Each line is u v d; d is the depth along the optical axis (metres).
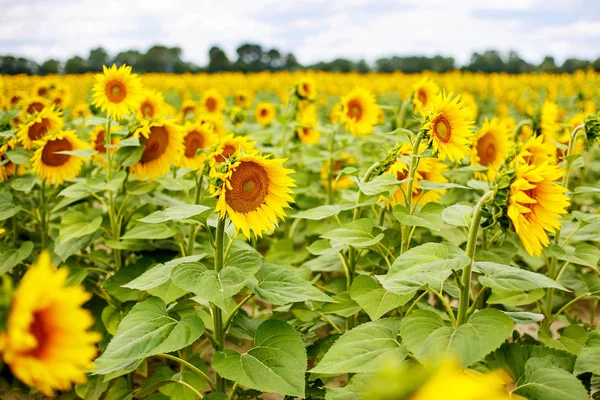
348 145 6.46
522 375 2.36
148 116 5.25
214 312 2.82
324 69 52.62
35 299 1.32
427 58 55.31
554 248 3.42
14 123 5.43
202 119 6.12
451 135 3.09
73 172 4.30
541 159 3.40
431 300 5.04
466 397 0.80
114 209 4.09
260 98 18.36
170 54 50.38
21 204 4.35
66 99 7.66
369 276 2.88
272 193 2.65
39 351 1.40
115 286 3.59
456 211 2.68
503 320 2.13
